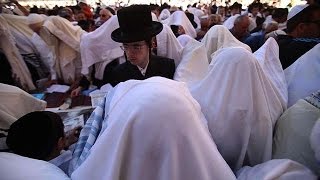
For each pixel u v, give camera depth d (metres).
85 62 2.52
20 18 2.86
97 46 2.45
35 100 1.51
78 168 0.72
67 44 2.78
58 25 2.75
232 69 0.96
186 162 0.66
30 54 2.83
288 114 0.98
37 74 2.91
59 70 2.85
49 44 2.79
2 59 2.50
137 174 0.67
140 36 1.43
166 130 0.64
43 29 2.76
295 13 2.20
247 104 0.94
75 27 3.02
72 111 1.61
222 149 0.99
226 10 8.30
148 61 1.71
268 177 0.76
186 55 1.82
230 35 2.07
